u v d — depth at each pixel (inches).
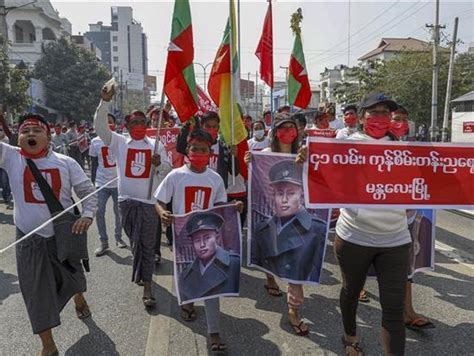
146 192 189.6
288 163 166.2
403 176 133.3
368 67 1937.7
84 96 1659.7
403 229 130.6
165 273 222.8
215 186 159.9
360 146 132.6
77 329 160.1
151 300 179.2
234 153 201.5
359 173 132.6
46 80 1636.3
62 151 573.9
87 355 142.8
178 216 153.5
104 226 254.8
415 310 175.9
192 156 156.3
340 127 340.5
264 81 276.7
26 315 172.4
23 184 135.5
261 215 169.0
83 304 168.9
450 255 249.9
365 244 129.2
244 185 214.8
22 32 1975.9
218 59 199.2
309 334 156.6
